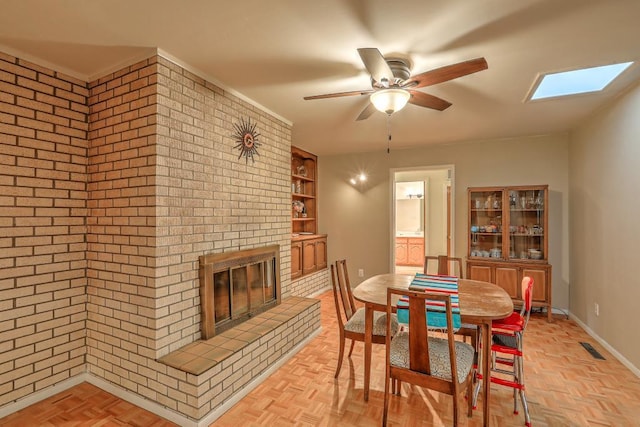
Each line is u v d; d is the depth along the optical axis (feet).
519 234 13.66
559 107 10.03
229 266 8.60
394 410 6.89
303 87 8.61
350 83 8.33
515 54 6.70
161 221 6.89
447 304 5.43
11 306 6.71
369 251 17.24
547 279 12.50
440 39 6.15
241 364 7.36
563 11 5.29
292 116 11.11
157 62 6.82
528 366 8.85
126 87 7.27
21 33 6.04
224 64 7.33
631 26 5.69
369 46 6.43
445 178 22.12
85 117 7.94
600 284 10.34
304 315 10.19
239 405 7.08
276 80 8.17
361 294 7.76
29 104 6.96
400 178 23.38
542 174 13.65
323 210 18.25
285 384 7.93
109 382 7.56
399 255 25.71
